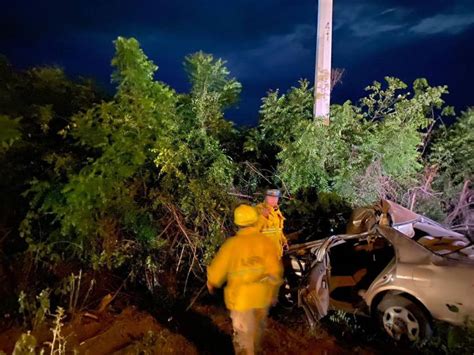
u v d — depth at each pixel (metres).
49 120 6.89
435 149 9.98
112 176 6.40
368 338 5.92
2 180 6.58
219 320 6.22
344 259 7.23
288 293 6.53
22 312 5.90
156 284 6.96
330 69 9.12
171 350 5.25
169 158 6.64
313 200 8.73
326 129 8.81
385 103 9.29
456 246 6.09
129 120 6.53
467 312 5.29
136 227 6.81
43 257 6.83
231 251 4.67
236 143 9.63
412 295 5.61
